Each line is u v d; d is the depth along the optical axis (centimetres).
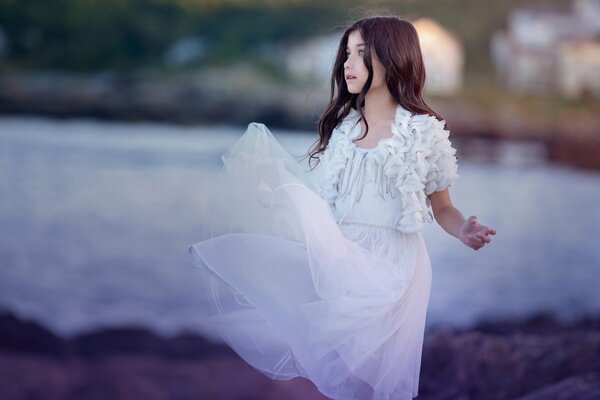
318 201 326
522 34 1795
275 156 342
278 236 331
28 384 1101
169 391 1070
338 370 319
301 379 1040
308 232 321
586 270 1591
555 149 1786
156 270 1603
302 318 318
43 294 1585
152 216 1666
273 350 331
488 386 558
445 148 337
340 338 318
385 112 345
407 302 336
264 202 332
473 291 1476
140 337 1300
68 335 1305
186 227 1648
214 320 332
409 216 330
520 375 557
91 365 1180
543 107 1802
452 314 1411
